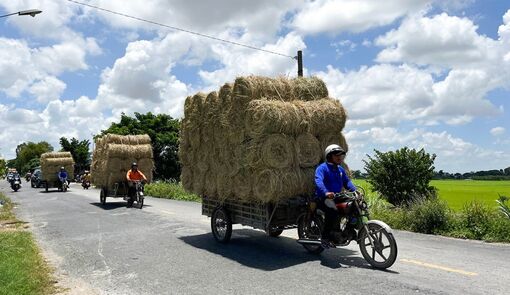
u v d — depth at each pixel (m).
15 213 16.03
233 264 7.16
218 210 9.11
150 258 7.77
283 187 7.44
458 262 6.99
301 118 7.65
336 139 8.24
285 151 7.52
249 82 7.84
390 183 15.16
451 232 9.83
